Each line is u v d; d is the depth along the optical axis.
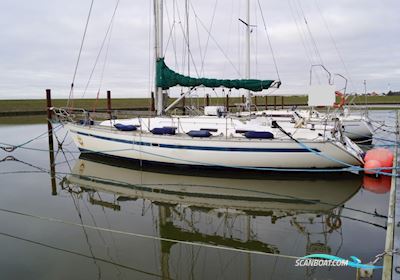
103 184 8.51
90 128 10.30
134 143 9.44
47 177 9.35
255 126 9.48
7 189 8.20
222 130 9.45
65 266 4.34
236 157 8.46
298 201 7.09
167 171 9.39
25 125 24.50
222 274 4.16
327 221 5.99
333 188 7.89
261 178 8.67
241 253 4.75
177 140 8.80
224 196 7.46
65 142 15.82
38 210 6.63
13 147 13.14
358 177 8.70
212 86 10.17
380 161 8.52
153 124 10.01
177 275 4.14
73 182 8.75
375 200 7.06
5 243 5.05
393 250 3.92
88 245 4.99
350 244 5.02
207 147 8.58
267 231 5.59
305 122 9.98
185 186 8.19
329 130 9.02
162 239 5.17
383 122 19.02
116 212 6.55
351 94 15.99
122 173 9.40
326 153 8.14
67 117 11.79
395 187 6.84
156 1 10.22
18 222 5.96
